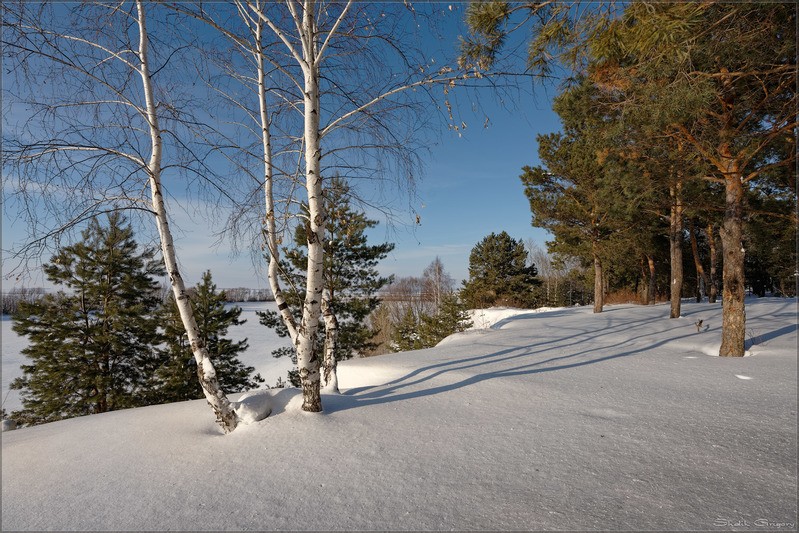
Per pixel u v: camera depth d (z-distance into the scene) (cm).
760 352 842
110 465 388
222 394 459
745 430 407
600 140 955
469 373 695
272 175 558
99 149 425
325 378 624
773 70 540
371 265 1602
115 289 1401
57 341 1311
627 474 320
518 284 3828
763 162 925
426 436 412
